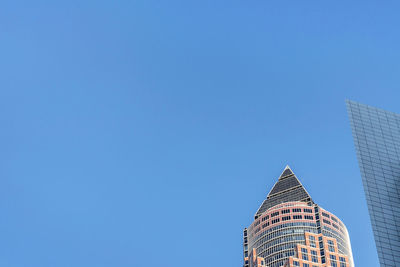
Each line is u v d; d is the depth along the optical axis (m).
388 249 191.25
